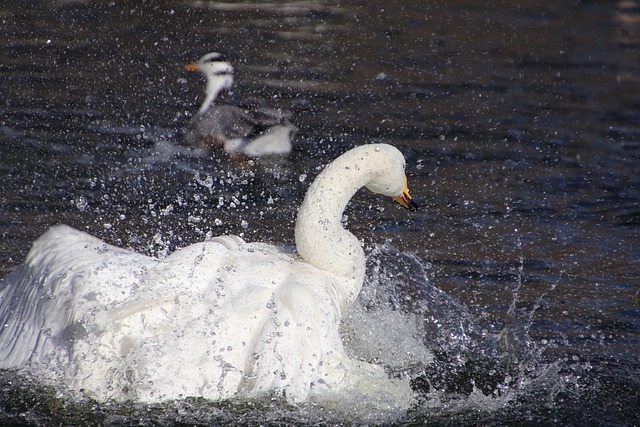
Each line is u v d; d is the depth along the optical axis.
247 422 7.51
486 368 9.22
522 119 19.64
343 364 7.97
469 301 10.83
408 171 15.92
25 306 8.21
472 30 28.83
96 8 29.70
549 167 16.36
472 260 12.10
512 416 8.32
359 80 22.73
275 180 15.30
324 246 8.91
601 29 29.42
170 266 7.89
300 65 24.17
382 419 8.02
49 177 14.69
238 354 7.47
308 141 17.45
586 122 19.55
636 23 30.27
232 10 30.64
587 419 8.33
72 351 7.46
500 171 16.05
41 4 29.81
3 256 11.56
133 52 24.81
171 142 16.80
